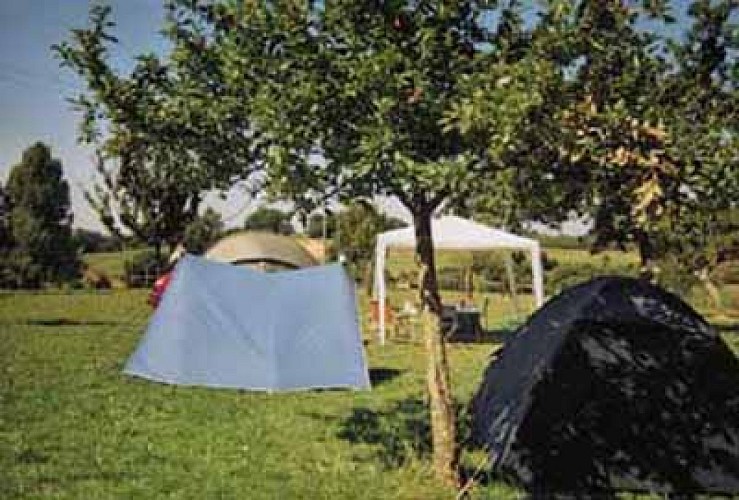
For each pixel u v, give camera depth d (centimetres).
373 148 640
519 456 834
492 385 984
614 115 640
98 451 966
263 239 2642
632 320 851
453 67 682
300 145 663
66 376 1528
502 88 613
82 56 743
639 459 827
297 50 667
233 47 693
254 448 996
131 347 2011
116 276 5116
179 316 1512
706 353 844
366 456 958
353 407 1286
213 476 867
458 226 2225
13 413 1179
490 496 798
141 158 794
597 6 652
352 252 4334
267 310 1526
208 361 1462
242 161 754
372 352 2084
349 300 1569
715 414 833
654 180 651
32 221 5222
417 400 1355
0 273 5100
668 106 700
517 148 652
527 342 941
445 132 653
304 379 1449
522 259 4241
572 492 820
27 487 816
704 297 3547
